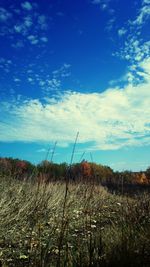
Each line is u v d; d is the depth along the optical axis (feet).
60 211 29.27
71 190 37.78
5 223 24.43
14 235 22.26
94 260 13.82
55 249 15.65
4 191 32.76
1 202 27.76
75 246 15.64
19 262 17.21
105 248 15.78
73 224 23.49
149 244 15.84
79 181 38.99
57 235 17.43
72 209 31.09
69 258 14.14
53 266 13.24
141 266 14.01
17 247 20.24
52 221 23.18
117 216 24.22
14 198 31.12
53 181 40.32
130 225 18.49
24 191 33.63
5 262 17.87
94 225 19.47
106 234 19.45
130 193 30.99
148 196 27.55
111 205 32.42
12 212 27.25
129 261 14.25
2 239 21.88
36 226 20.81
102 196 32.27
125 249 15.05
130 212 22.68
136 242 16.56
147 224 20.26
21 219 25.11
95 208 23.41
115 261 14.17
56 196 35.91
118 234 18.25
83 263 13.64
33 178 36.99
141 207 24.52
